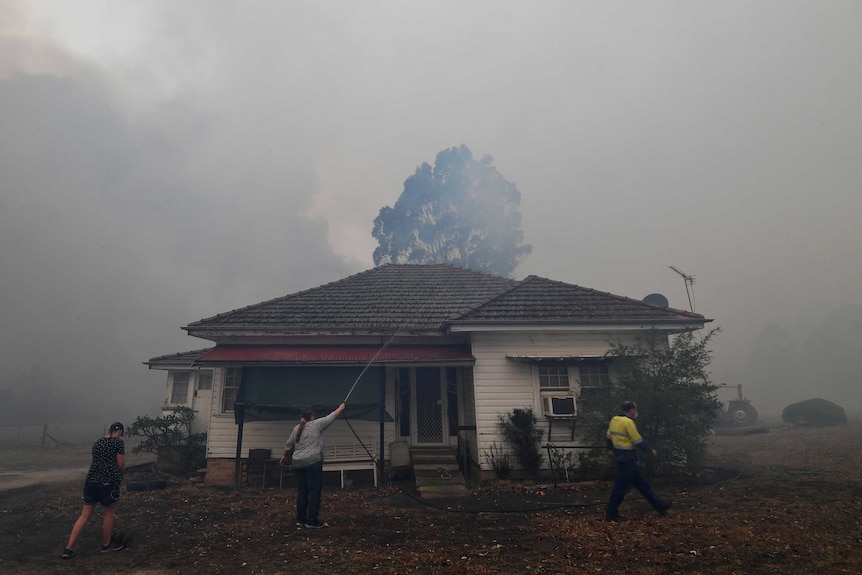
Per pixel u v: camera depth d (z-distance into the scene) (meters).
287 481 11.55
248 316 13.20
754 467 11.76
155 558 5.96
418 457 11.62
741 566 5.02
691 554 5.43
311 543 6.47
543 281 13.62
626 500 8.59
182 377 16.61
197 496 10.13
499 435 11.33
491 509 8.47
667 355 10.80
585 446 10.93
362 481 11.57
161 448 14.70
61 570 5.54
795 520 6.68
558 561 5.43
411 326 12.80
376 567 5.41
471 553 5.85
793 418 28.31
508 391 11.59
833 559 5.11
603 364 11.73
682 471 10.27
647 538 6.12
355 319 13.17
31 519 8.16
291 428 11.94
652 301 14.10
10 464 17.75
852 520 6.59
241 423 11.12
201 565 5.66
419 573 5.18
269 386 11.34
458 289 15.44
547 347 11.89
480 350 11.80
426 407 13.09
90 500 6.20
